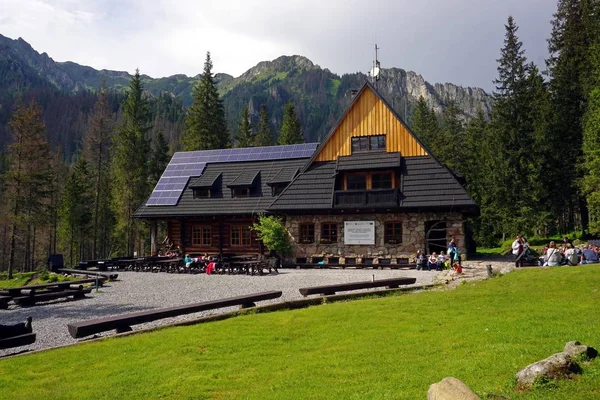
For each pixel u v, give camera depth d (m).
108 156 58.59
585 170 39.69
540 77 48.34
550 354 6.73
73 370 8.12
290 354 8.29
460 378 6.16
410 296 13.77
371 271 24.77
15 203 43.19
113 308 15.59
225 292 17.95
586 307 10.19
